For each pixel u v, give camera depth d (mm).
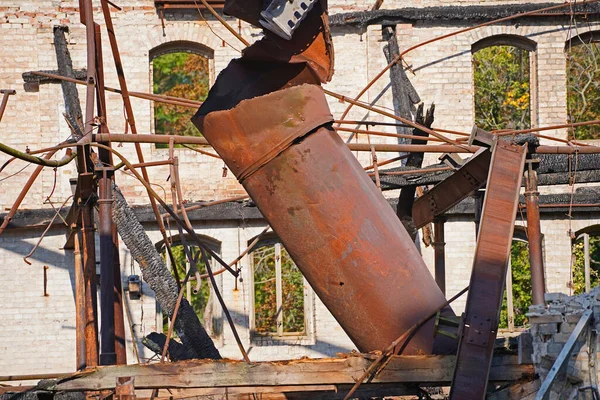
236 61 14547
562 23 31516
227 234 31125
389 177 22766
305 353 31172
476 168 17938
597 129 34562
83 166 18766
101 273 18375
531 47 31859
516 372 13461
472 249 31000
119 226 19078
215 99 14500
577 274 31906
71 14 31453
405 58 31406
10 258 31172
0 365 30969
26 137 31281
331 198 13977
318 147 14055
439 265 22016
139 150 20125
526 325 31969
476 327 13188
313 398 14117
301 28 14125
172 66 50250
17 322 31047
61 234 31266
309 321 31406
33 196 31219
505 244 13938
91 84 18438
